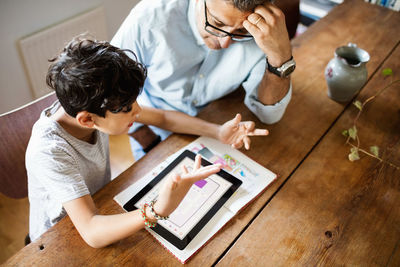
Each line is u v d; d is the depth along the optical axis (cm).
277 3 151
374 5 172
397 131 115
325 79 127
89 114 77
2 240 164
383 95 127
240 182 94
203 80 127
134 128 129
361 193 97
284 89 109
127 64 75
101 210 87
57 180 82
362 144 110
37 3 160
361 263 83
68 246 81
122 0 199
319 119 117
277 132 111
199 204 89
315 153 106
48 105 106
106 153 110
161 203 73
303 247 84
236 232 85
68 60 73
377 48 147
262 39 99
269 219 89
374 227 90
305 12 208
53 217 98
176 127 109
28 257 78
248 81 122
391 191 98
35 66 174
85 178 100
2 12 151
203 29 105
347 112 120
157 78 124
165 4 111
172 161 99
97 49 75
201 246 82
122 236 78
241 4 89
